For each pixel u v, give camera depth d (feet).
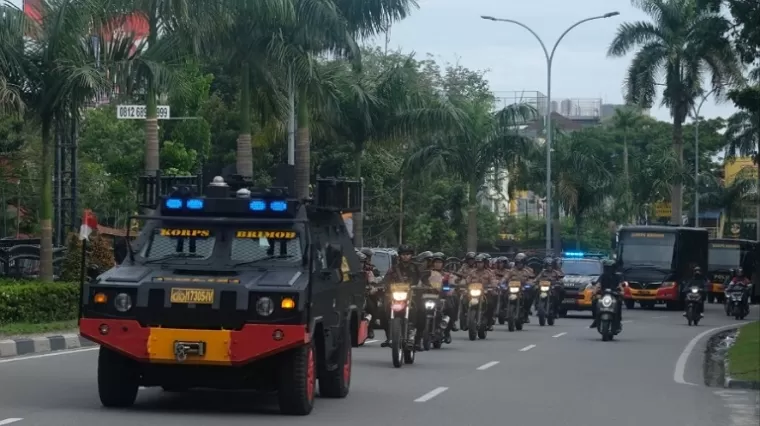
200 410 41.11
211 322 38.37
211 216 42.45
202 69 175.52
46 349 67.46
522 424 40.37
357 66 108.58
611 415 43.83
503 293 98.43
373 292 79.92
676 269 155.94
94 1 81.87
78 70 79.82
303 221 41.93
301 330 38.19
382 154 186.09
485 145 162.40
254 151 169.48
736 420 43.98
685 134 313.73
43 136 82.74
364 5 114.01
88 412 39.68
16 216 155.74
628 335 98.78
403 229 203.10
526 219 265.54
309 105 113.50
